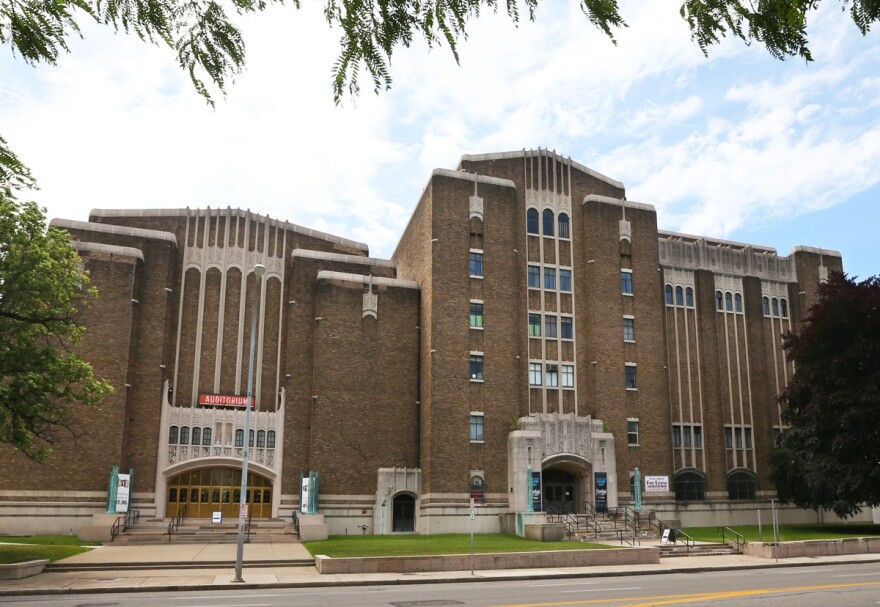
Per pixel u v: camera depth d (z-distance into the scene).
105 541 40.59
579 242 58.34
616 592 22.30
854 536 47.12
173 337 51.81
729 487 59.19
